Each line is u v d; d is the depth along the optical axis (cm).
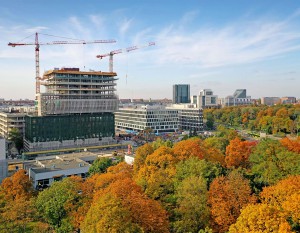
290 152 9106
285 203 5834
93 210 5862
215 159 10256
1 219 7081
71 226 6944
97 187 8356
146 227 5809
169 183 7838
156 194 7388
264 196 6706
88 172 13912
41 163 15212
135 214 5900
